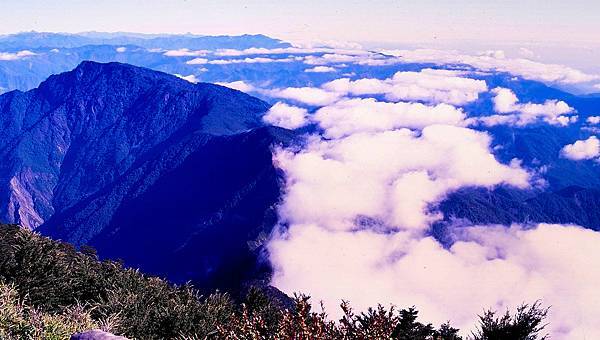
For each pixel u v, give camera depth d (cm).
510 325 1413
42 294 1911
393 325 923
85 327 1222
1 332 1084
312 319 916
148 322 1980
